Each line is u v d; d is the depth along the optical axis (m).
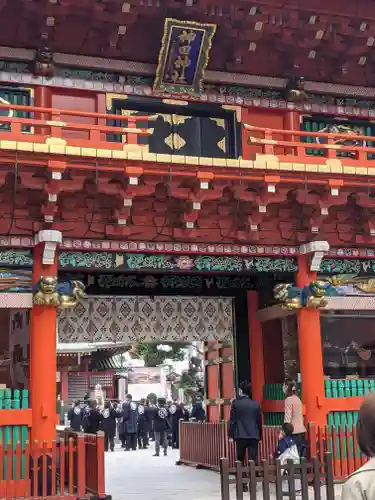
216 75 18.50
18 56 16.95
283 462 13.82
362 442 4.18
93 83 17.52
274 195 15.49
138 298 19.05
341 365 19.73
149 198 15.41
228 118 18.66
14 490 13.02
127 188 14.45
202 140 18.33
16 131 13.82
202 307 19.61
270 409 18.73
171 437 34.25
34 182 13.95
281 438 14.81
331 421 16.34
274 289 16.91
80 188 14.26
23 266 14.80
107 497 13.06
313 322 16.72
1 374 18.05
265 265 16.83
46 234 14.40
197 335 19.41
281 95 19.17
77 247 15.25
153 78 17.98
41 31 16.77
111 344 49.19
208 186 14.84
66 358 49.94
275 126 19.08
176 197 15.04
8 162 13.34
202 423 21.39
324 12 17.72
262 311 19.48
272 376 19.47
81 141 14.25
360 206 16.56
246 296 19.98
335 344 19.83
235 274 19.59
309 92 19.45
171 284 19.33
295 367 18.23
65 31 16.97
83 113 14.35
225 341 20.08
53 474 13.04
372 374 20.02
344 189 15.82
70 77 17.38
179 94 18.05
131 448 33.62
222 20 17.38
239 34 17.83
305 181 15.32
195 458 22.05
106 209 15.38
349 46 18.77
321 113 19.42
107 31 17.08
